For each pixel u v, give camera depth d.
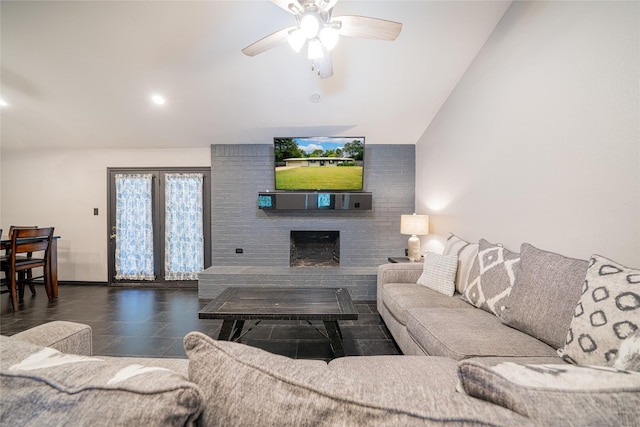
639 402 0.45
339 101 3.35
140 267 4.30
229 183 4.21
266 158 4.22
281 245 4.23
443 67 2.82
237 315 1.94
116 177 4.28
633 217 1.32
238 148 4.21
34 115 3.54
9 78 2.94
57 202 4.33
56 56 2.68
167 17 2.33
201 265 4.30
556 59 1.75
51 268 3.61
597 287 1.12
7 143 4.15
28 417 0.44
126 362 0.62
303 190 4.12
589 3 1.53
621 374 0.51
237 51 2.64
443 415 0.41
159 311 3.17
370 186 4.27
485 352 1.28
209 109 3.47
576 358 1.09
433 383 1.06
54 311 3.17
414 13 2.33
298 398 0.46
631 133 1.33
